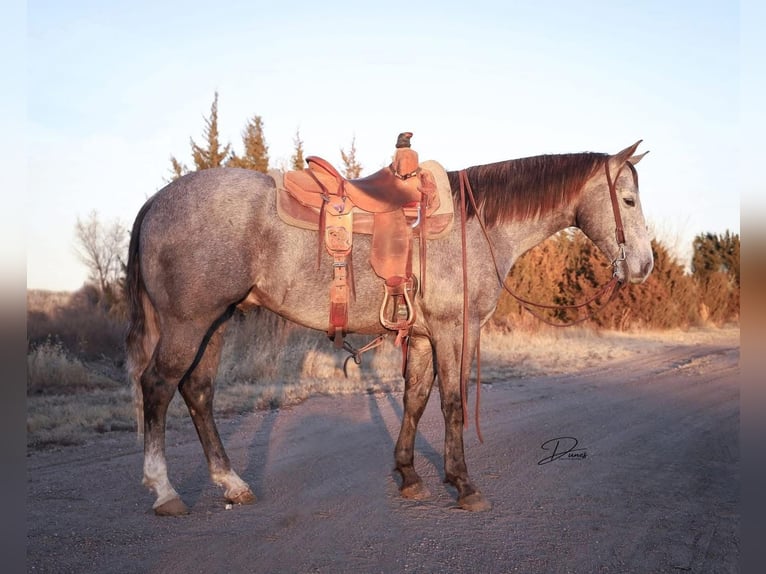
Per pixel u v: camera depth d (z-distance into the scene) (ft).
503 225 15.08
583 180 15.20
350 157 46.78
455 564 10.74
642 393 30.55
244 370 30.01
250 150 40.81
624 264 15.17
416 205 13.94
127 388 26.68
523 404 27.12
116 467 16.15
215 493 14.49
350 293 13.61
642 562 10.94
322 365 33.37
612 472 16.87
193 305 12.92
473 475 16.43
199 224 13.01
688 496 14.82
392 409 25.29
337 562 10.75
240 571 10.30
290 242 13.39
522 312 57.88
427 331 14.35
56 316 32.99
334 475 16.08
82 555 10.77
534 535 12.16
